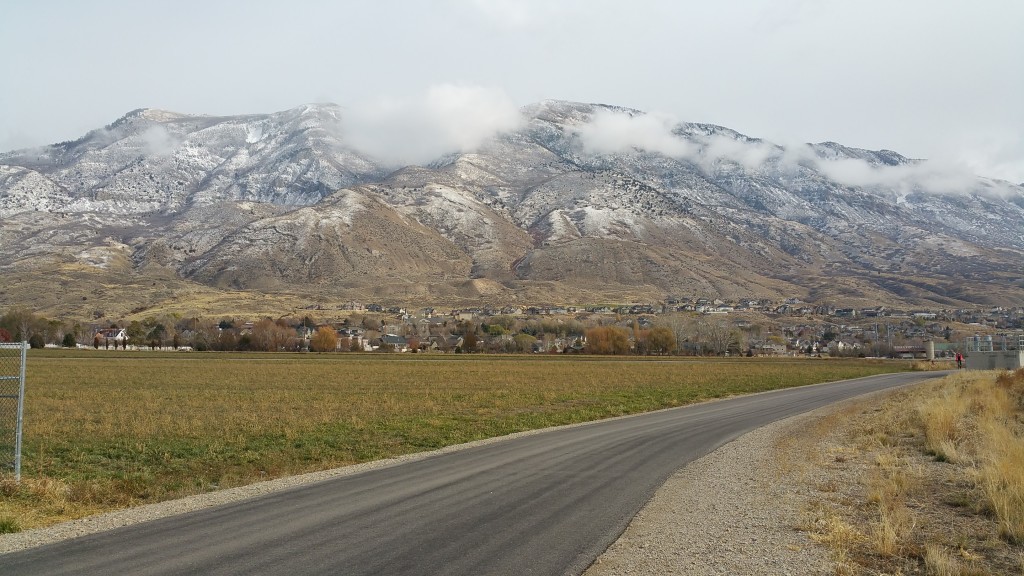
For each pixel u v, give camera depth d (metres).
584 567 9.24
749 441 23.44
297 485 15.37
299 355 113.12
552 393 47.50
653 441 23.38
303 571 8.97
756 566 9.43
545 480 15.73
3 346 15.55
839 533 10.96
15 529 11.45
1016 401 34.06
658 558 9.69
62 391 45.00
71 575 8.79
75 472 17.88
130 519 12.07
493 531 11.02
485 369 79.44
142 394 43.50
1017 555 10.19
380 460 19.56
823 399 44.69
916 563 9.77
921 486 15.01
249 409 35.06
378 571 8.96
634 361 103.50
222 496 14.16
